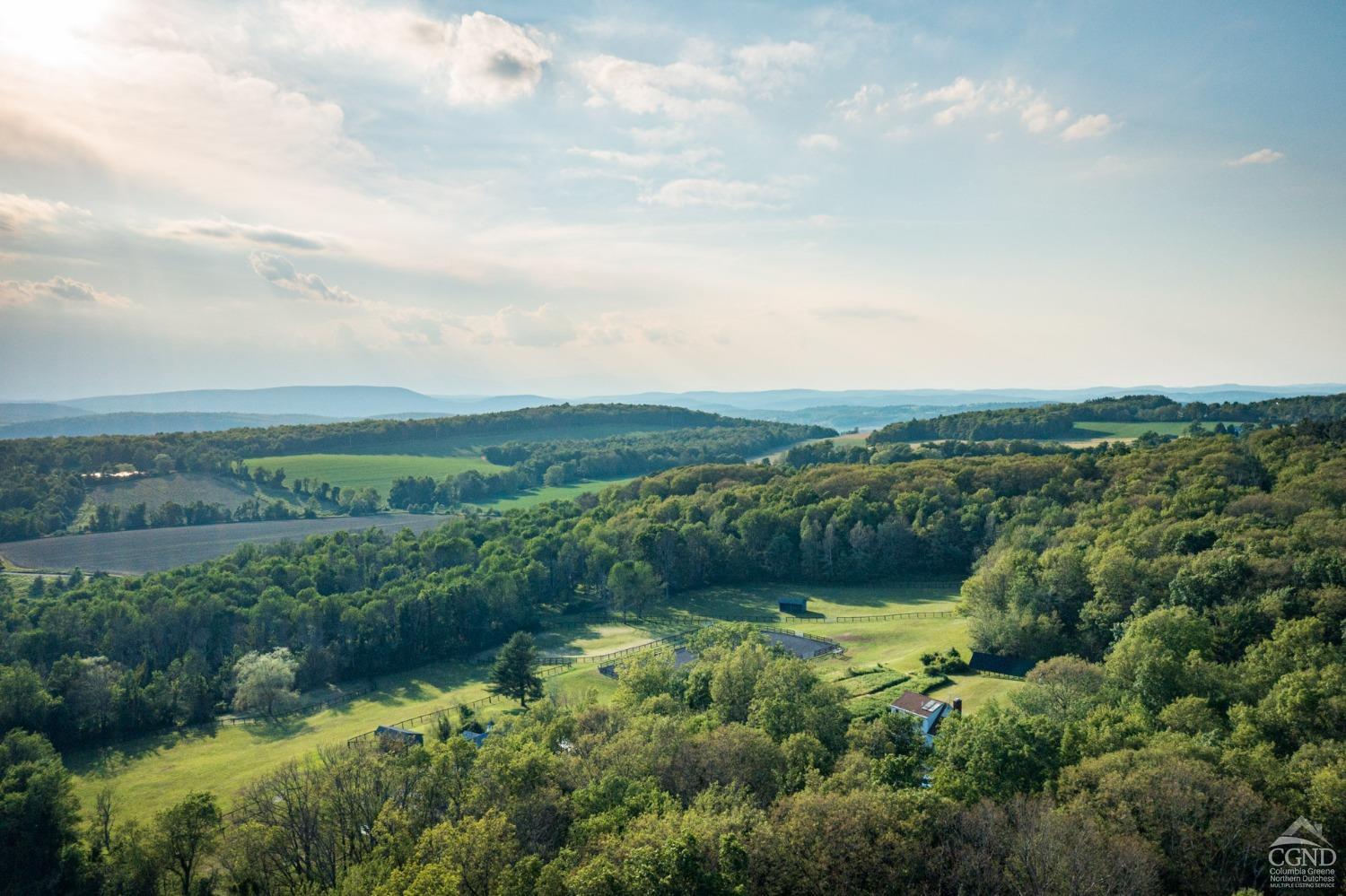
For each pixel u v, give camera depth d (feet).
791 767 176.76
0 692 319.06
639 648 411.54
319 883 166.20
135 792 285.02
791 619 439.63
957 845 131.44
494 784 172.55
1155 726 192.03
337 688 406.82
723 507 583.99
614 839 138.21
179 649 417.28
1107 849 124.06
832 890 123.85
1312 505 345.31
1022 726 173.27
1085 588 321.52
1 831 216.13
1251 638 237.25
